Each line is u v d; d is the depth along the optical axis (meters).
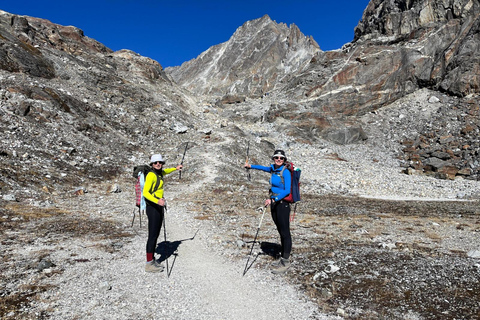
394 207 18.84
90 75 50.81
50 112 31.92
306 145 55.62
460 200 25.36
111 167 27.81
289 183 6.38
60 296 5.23
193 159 35.28
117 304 5.04
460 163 45.00
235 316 4.77
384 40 82.50
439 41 75.06
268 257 7.61
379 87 72.94
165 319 4.62
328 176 37.28
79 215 12.55
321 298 5.37
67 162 24.73
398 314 4.75
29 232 9.40
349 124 64.19
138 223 11.42
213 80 176.50
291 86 87.06
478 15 71.06
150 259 6.46
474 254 7.60
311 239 9.54
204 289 5.74
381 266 6.83
